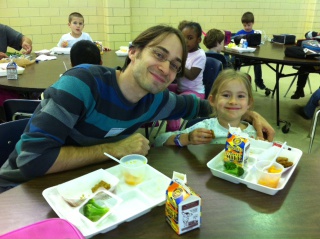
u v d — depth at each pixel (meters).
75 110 0.98
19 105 1.73
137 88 1.06
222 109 1.50
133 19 5.07
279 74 3.22
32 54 3.24
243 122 1.57
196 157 1.12
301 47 3.09
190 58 2.78
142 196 0.86
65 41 3.61
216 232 0.73
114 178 0.91
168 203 0.74
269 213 0.81
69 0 4.53
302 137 3.07
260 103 4.11
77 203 0.82
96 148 1.05
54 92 0.99
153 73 1.00
